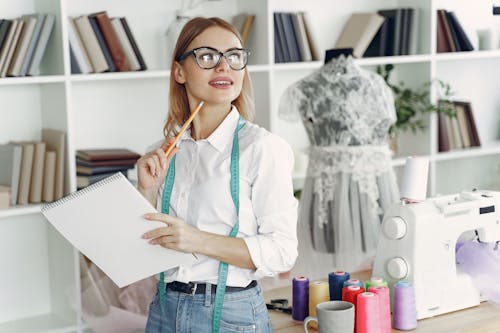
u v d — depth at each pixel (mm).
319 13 4617
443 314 2453
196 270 2020
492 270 2525
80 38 3662
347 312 2086
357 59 4285
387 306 2221
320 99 3668
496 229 2551
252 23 4180
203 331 2016
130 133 4098
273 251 1993
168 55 4090
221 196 2014
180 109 2193
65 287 3770
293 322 2375
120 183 1843
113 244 1947
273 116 4129
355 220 3689
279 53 4223
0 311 3852
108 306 3504
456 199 2529
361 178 3674
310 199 3791
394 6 4863
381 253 2469
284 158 2029
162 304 2076
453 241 2459
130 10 4020
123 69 3748
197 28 2070
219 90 2041
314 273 3756
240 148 2037
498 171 5348
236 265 1987
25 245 3900
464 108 4906
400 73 4816
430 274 2414
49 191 3604
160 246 1946
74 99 3924
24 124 3801
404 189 2463
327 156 3705
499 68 5293
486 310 2492
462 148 4910
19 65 3492
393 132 4621
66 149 3619
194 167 2088
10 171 3545
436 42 4699
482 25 5004
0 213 3396
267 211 2008
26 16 3635
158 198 2135
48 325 3734
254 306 2043
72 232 1935
